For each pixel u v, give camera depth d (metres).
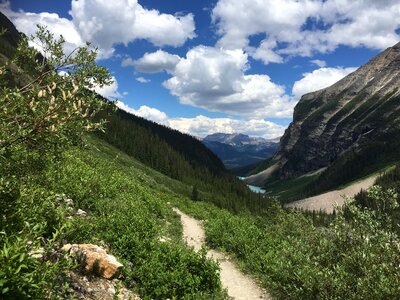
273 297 13.97
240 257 19.64
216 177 182.75
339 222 12.34
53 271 6.01
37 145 6.30
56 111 5.59
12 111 5.54
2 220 6.80
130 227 14.31
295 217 24.05
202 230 28.06
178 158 167.12
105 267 9.81
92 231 12.62
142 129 173.88
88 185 18.45
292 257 13.86
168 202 38.31
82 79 6.75
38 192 8.71
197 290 11.70
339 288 10.77
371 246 11.10
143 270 11.30
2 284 4.94
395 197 11.48
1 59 57.97
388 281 9.52
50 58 7.19
